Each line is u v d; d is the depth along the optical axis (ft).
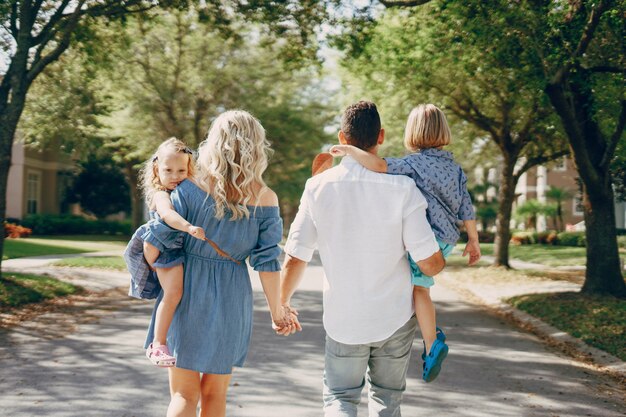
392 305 10.60
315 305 42.52
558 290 50.42
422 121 11.69
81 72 56.85
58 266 62.75
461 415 18.01
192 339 10.89
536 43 34.68
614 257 42.63
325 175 10.85
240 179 11.14
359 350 10.68
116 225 143.95
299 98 92.84
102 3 42.91
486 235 146.61
